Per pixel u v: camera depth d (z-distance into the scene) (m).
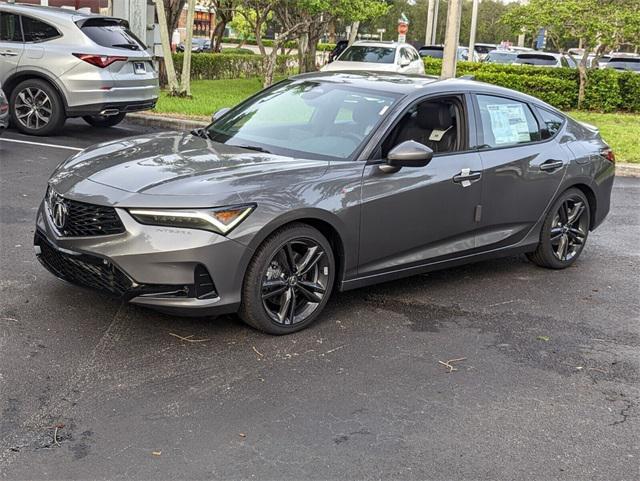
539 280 6.54
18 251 6.12
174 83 17.27
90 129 12.70
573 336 5.29
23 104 11.41
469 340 5.07
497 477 3.48
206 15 62.03
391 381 4.38
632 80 21.17
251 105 6.12
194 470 3.37
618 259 7.37
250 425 3.78
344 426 3.83
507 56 30.95
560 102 21.50
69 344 4.53
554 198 6.55
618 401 4.34
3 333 4.60
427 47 31.02
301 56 25.94
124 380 4.15
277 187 4.71
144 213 4.38
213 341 4.72
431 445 3.71
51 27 11.23
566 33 21.09
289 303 4.89
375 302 5.66
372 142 5.30
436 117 5.75
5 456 3.37
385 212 5.25
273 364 4.48
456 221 5.78
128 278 4.39
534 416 4.09
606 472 3.59
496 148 6.09
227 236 4.45
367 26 51.72
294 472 3.41
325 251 4.97
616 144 14.71
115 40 11.65
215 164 4.93
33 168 9.17
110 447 3.50
